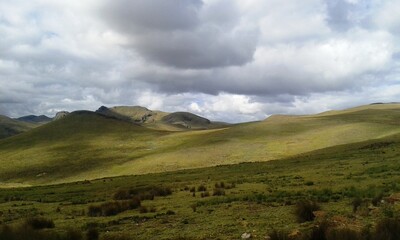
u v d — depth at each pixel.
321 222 18.61
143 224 25.17
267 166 70.12
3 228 18.86
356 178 40.28
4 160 155.12
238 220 24.05
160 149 144.88
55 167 132.62
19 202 46.59
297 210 22.83
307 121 152.75
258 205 29.23
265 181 47.22
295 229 19.78
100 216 30.41
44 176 121.31
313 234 16.67
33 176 123.38
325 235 16.45
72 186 67.50
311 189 35.62
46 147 172.75
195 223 24.27
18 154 164.25
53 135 198.62
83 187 63.00
